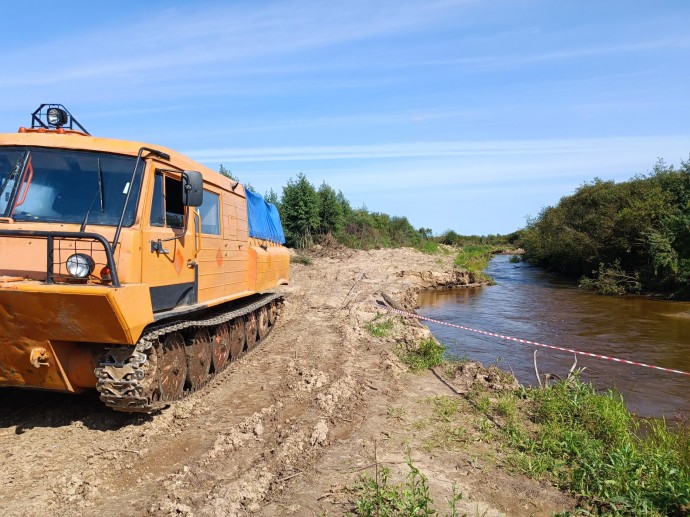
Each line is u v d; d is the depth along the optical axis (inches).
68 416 237.3
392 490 177.3
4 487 175.6
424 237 1983.3
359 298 674.8
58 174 221.1
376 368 355.3
